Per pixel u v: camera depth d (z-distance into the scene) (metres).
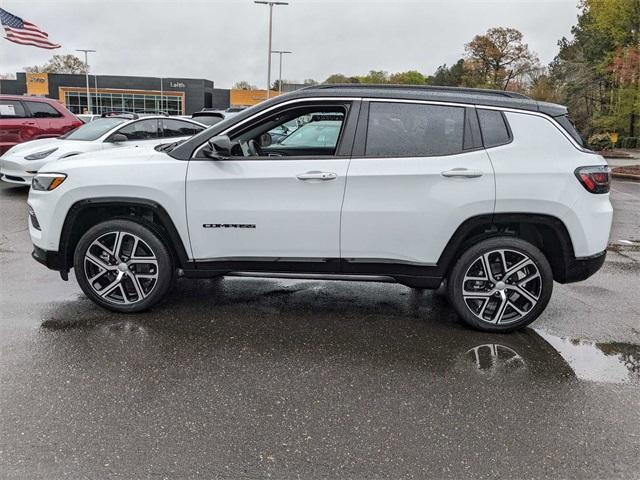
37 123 12.01
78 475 2.46
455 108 4.04
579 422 3.02
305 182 4.02
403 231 4.04
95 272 4.39
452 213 3.97
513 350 3.95
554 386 3.42
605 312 4.82
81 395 3.15
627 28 32.81
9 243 6.79
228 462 2.59
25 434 2.76
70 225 4.29
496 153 3.97
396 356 3.80
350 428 2.90
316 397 3.21
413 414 3.05
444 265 4.12
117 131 10.01
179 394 3.20
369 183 3.99
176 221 4.16
